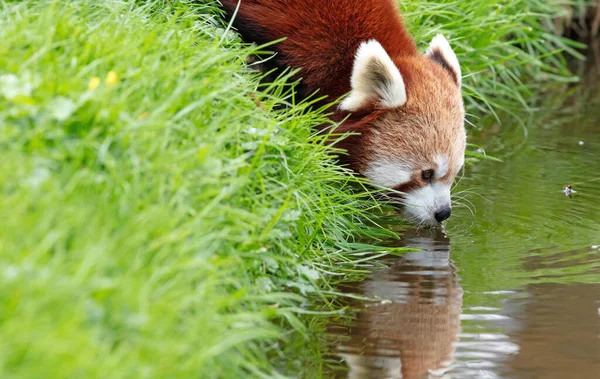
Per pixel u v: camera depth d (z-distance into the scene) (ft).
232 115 28.63
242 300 24.16
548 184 43.11
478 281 31.12
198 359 19.04
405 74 37.22
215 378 20.88
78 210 20.63
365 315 27.96
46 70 24.17
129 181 23.08
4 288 17.49
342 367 24.45
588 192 41.81
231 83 30.09
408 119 36.27
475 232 36.58
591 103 60.44
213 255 23.76
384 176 36.65
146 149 23.98
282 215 28.19
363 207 37.70
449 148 36.52
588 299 29.43
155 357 18.40
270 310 23.99
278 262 28.66
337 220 34.60
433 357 25.13
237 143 27.86
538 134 52.75
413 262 33.04
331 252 32.94
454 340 26.25
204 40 34.27
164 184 23.52
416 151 36.22
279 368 24.21
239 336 21.66
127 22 30.81
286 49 37.81
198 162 24.72
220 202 25.81
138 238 20.92
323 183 33.88
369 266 32.53
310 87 38.01
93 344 17.44
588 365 24.86
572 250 34.37
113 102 24.18
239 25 38.06
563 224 37.45
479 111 57.47
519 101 60.18
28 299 17.48
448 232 36.52
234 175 26.71
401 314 28.09
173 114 26.23
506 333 26.86
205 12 38.11
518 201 40.42
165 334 19.26
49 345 16.65
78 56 26.45
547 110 58.59
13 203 19.85
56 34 26.76
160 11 35.65
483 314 28.22
